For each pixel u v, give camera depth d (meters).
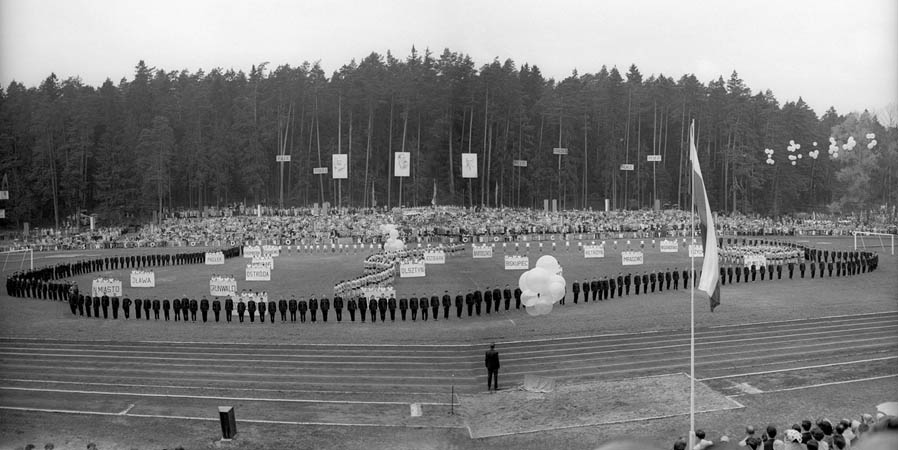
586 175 114.12
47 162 107.94
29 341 34.69
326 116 110.12
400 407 25.56
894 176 107.06
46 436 23.30
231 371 29.75
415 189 103.19
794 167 116.31
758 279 52.06
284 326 37.28
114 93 115.12
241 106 113.88
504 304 43.00
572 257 66.56
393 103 101.94
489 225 89.31
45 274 55.25
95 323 38.75
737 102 111.44
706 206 20.38
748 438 18.66
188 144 110.06
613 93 116.38
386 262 54.91
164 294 48.69
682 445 16.83
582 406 25.22
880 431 9.85
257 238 88.81
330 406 25.73
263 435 23.14
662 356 31.09
